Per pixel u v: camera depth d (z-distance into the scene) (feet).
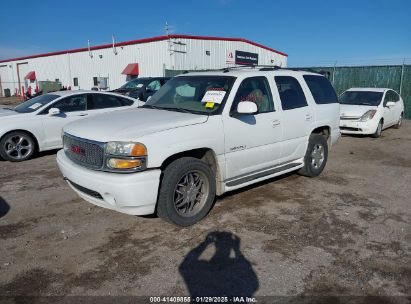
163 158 12.79
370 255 12.09
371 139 35.60
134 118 14.51
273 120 16.90
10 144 25.17
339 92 61.26
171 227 14.15
